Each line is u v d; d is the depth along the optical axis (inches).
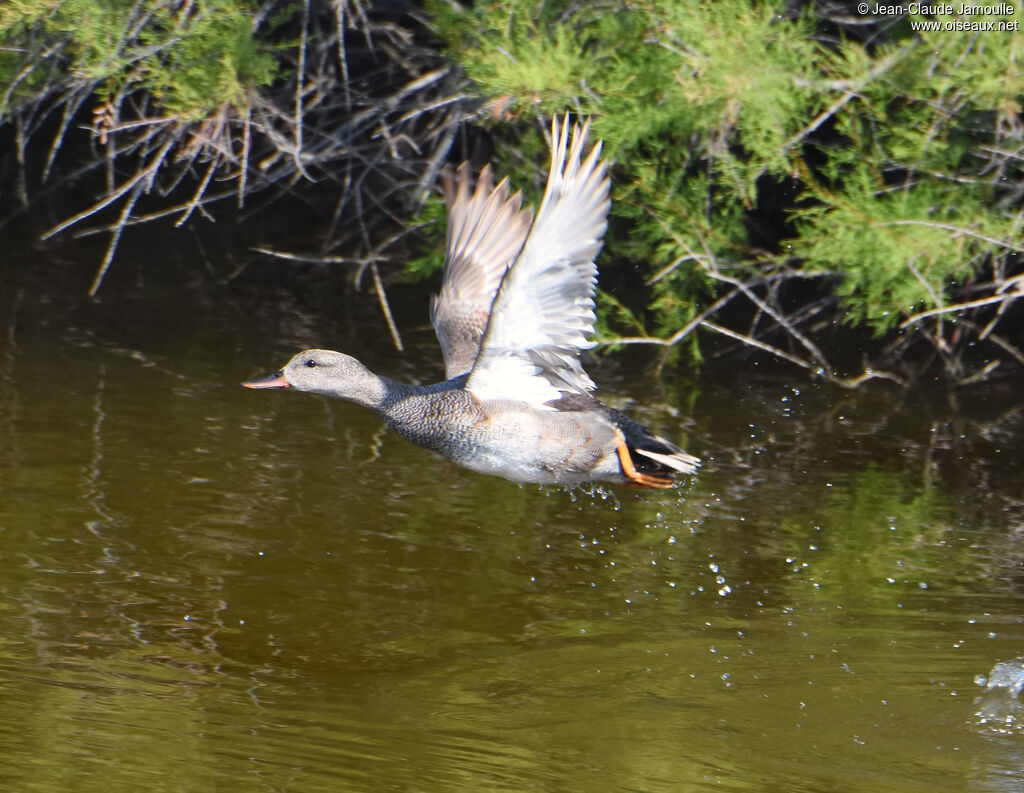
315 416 528.4
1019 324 692.7
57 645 327.0
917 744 304.3
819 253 553.3
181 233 850.1
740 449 517.3
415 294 741.3
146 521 408.8
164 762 270.4
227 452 476.1
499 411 321.1
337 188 879.1
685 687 328.2
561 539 420.2
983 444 535.2
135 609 350.6
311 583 374.9
